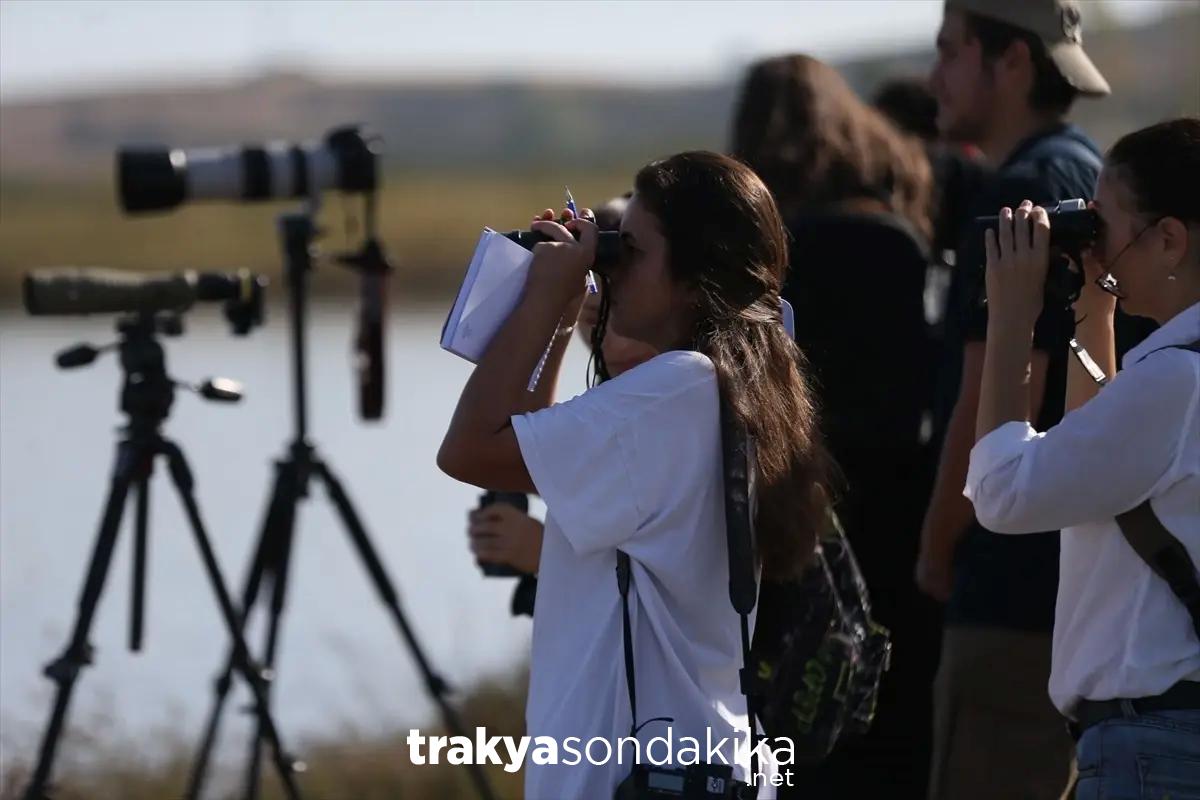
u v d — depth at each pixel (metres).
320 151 18.23
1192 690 10.09
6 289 92.06
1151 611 10.16
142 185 17.31
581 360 40.09
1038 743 13.54
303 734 20.44
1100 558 10.38
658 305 10.62
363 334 19.08
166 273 17.39
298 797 17.14
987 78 14.83
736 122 16.06
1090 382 11.35
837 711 11.90
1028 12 14.62
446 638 24.31
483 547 13.80
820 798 15.40
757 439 10.33
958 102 15.02
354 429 43.91
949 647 13.79
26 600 26.33
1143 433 10.01
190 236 116.75
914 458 15.60
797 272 15.23
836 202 15.44
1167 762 10.06
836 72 16.09
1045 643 13.33
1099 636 10.37
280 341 67.00
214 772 19.36
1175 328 10.24
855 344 15.20
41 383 54.09
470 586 27.47
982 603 13.49
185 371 56.00
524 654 23.11
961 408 13.41
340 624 25.19
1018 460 10.37
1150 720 10.16
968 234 13.95
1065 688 10.62
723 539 10.38
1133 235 10.45
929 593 14.13
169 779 18.97
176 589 27.20
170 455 16.61
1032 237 10.70
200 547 16.84
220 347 64.50
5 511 33.03
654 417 10.08
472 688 21.75
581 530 9.95
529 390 10.47
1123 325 12.81
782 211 15.45
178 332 16.78
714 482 10.30
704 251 10.51
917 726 15.58
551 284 10.38
